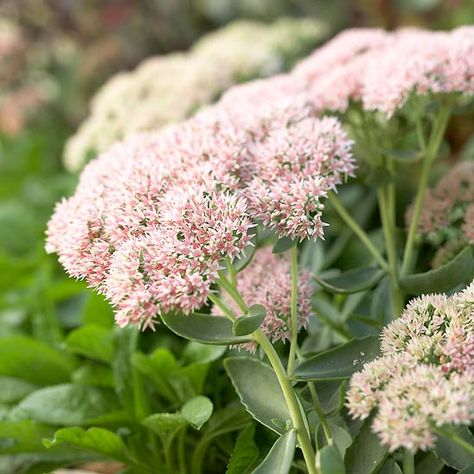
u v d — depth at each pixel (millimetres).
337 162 636
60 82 1450
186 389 757
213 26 1423
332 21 1335
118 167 673
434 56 725
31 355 834
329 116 773
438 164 986
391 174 736
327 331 750
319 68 804
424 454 668
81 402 771
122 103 984
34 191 1217
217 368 763
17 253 1114
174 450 755
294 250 626
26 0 1457
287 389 607
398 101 700
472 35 744
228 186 628
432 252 807
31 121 1477
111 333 781
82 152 984
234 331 587
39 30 1466
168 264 586
